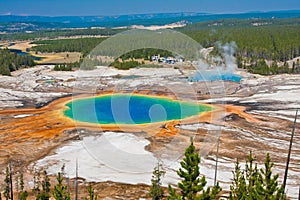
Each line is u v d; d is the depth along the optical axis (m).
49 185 30.58
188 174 13.48
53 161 37.22
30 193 31.08
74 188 31.08
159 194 27.62
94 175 33.00
